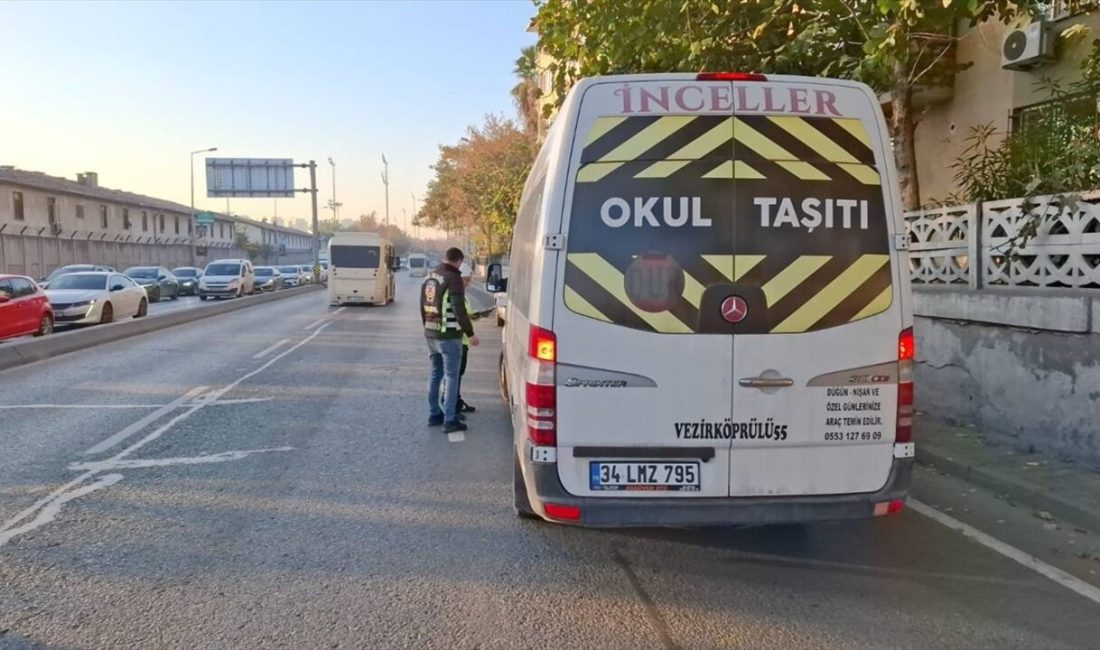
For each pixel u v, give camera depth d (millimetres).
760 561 4770
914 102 13133
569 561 4754
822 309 4066
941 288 7977
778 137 4055
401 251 125875
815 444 4086
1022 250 6977
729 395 4031
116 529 5250
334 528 5297
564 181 4023
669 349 4012
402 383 11312
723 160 4039
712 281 4016
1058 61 10883
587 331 4016
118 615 4016
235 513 5590
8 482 6305
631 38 9461
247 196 44594
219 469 6719
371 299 29656
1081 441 6184
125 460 6988
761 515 4059
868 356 4102
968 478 6277
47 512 5582
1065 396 6316
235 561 4723
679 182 4023
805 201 4055
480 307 28359
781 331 4039
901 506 4160
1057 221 6668
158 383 11188
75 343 15227
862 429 4117
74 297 19531
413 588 4359
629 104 4043
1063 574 4547
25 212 42969
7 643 3715
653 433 4031
